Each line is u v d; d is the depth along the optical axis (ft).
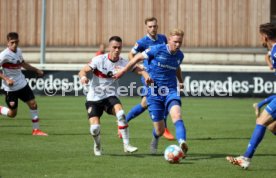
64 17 217.77
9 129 91.97
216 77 159.33
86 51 216.74
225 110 128.26
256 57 214.48
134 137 83.35
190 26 215.10
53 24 218.18
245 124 101.71
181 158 61.57
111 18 216.33
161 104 65.77
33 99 85.20
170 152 60.85
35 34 218.79
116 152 69.31
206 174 55.67
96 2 216.33
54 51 217.77
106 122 103.55
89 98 65.87
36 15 218.38
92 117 65.16
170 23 214.90
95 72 65.77
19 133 86.79
